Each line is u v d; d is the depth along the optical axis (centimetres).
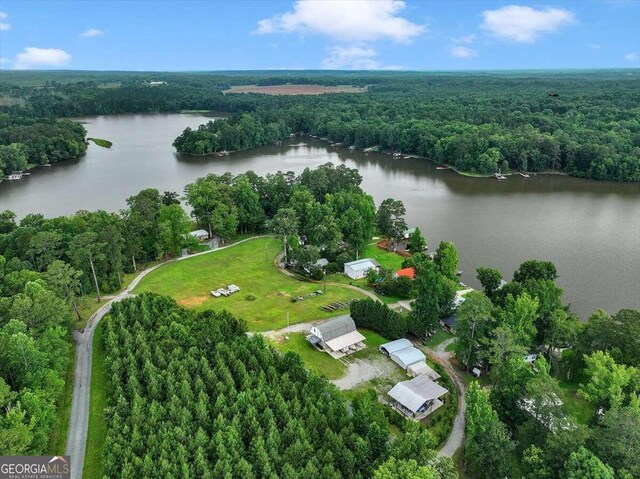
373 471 5141
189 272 11144
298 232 13362
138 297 8706
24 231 10162
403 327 8525
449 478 4903
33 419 5400
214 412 6041
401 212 13362
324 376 7012
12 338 6119
